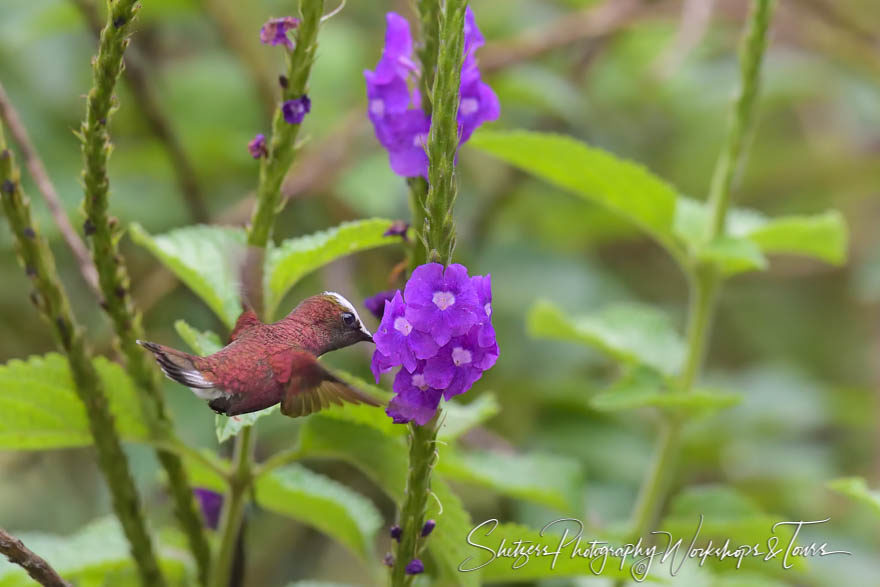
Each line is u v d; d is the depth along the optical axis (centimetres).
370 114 344
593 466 484
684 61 586
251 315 339
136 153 489
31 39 492
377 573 355
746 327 652
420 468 340
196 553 349
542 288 548
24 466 504
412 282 337
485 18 587
